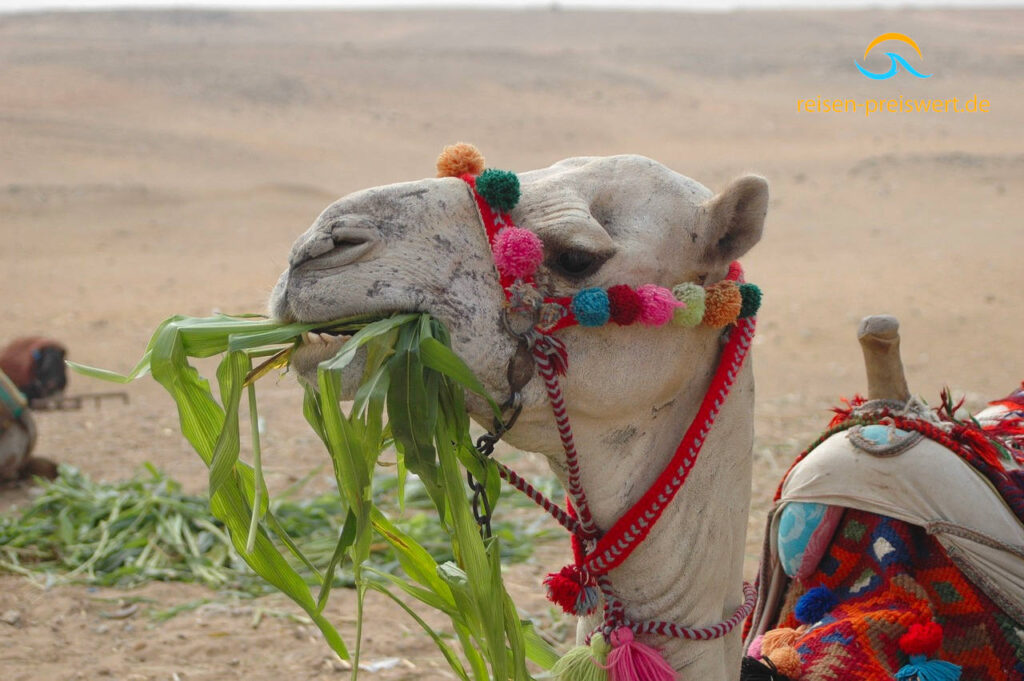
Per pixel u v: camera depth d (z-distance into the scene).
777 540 3.60
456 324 2.74
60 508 8.04
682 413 3.02
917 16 98.19
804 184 31.88
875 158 35.66
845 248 22.23
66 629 6.29
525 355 2.79
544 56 60.78
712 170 35.12
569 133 43.28
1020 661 3.18
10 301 17.11
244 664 5.83
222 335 2.81
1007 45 76.19
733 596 3.14
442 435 2.79
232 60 53.62
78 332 15.24
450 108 46.78
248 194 28.59
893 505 3.30
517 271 2.71
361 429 2.64
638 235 2.88
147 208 26.50
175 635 6.20
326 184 31.83
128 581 7.01
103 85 44.91
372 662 5.86
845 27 85.12
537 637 3.39
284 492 8.20
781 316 16.34
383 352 2.66
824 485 3.41
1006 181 31.20
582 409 2.89
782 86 56.31
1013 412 3.98
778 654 3.15
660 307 2.75
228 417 2.76
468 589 2.96
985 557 3.21
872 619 3.16
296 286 2.74
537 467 9.22
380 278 2.72
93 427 10.80
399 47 62.75
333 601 6.75
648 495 2.95
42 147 33.62
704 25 85.50
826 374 13.27
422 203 2.80
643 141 42.38
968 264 19.84
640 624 3.00
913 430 3.37
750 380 3.11
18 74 46.50
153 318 16.09
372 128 42.22
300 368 2.79
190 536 7.44
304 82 48.66
